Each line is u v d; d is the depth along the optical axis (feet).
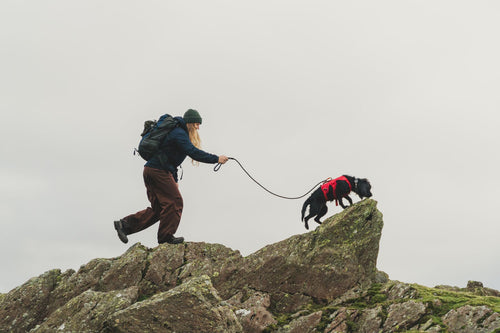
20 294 27.37
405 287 25.72
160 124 27.61
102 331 22.25
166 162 27.40
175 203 28.04
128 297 24.71
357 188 31.73
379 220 28.02
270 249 28.63
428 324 22.15
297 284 27.07
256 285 27.53
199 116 28.25
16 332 26.27
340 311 24.43
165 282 27.81
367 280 27.22
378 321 23.38
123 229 27.96
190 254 29.32
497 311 21.59
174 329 21.53
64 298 27.32
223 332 21.62
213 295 22.62
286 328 24.35
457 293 26.05
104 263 28.63
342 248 27.48
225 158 28.07
